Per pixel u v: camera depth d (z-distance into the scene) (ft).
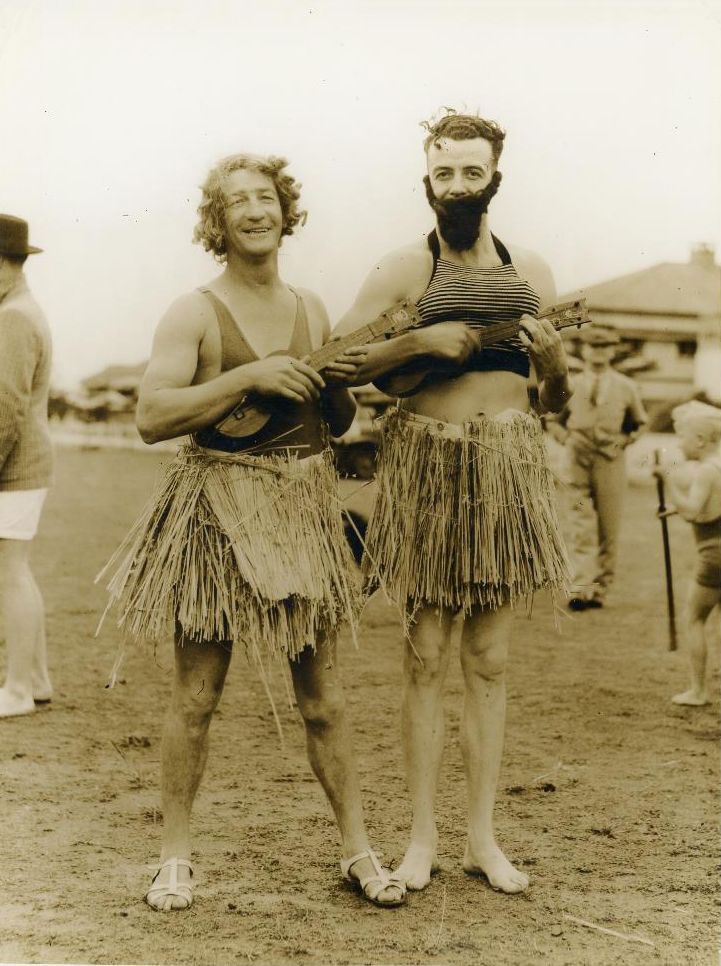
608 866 12.03
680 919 10.69
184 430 10.57
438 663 11.62
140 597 10.74
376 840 12.80
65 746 16.34
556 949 10.05
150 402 10.54
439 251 11.62
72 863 12.05
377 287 11.51
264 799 14.15
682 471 18.61
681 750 16.31
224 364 10.89
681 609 27.71
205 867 11.93
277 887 11.43
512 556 11.33
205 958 9.81
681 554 36.22
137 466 63.77
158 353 10.76
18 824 13.20
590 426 27.25
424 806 11.67
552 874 11.81
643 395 57.67
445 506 11.39
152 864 12.07
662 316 58.03
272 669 21.06
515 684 20.29
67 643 23.13
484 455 11.38
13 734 16.88
